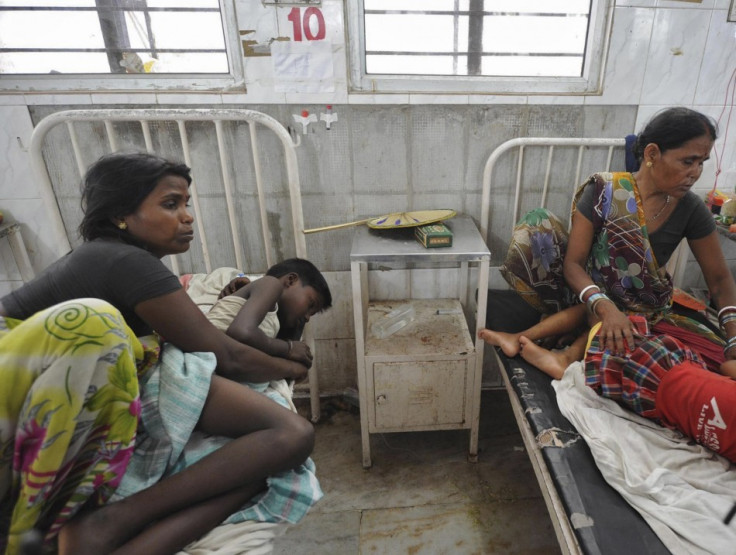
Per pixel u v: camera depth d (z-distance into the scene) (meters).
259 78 1.49
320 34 1.45
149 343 0.85
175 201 0.88
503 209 1.70
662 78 1.54
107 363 0.64
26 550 0.62
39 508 0.62
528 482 1.54
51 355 0.61
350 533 1.38
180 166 0.90
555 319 1.37
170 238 0.88
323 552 1.33
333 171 1.62
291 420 0.83
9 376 0.59
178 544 0.69
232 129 1.54
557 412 1.12
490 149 1.61
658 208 1.27
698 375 0.96
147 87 1.52
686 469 0.91
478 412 1.53
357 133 1.57
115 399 0.67
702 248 1.31
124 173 0.83
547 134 1.59
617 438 0.99
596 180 1.30
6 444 0.61
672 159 1.14
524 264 1.43
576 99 1.55
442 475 1.58
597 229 1.32
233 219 1.61
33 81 1.50
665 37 1.49
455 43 1.56
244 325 1.00
